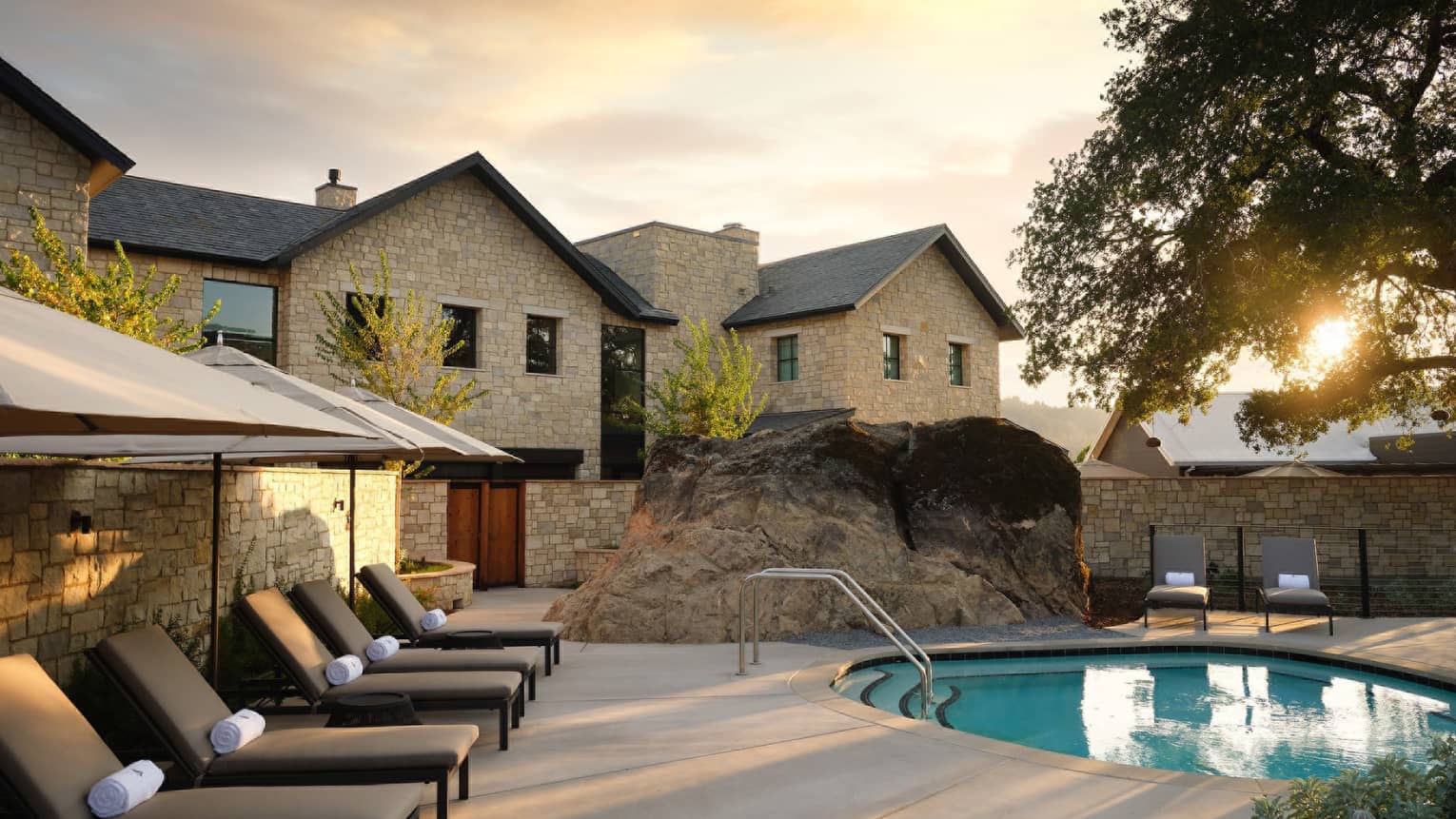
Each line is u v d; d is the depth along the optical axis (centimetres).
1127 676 1141
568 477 2622
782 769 664
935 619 1364
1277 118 1683
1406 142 1559
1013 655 1223
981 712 960
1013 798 598
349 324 2123
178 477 824
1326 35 1623
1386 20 1616
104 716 645
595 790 617
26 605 600
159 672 551
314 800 454
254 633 714
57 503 638
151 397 346
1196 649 1270
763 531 1358
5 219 1514
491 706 714
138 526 751
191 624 851
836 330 2773
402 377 2064
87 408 296
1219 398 3794
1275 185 1703
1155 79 1812
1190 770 764
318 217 2419
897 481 1526
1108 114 1920
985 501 1510
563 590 1975
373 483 1502
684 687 948
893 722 799
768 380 2930
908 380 2933
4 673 444
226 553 930
